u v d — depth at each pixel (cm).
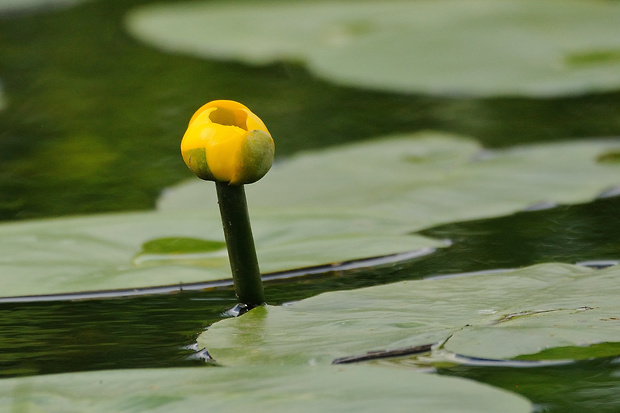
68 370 216
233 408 207
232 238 222
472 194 251
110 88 440
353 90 429
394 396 207
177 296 228
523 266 232
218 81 454
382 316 218
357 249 235
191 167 219
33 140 342
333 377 209
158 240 237
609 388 211
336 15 593
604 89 400
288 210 244
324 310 219
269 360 212
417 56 452
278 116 383
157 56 521
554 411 209
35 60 514
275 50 516
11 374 215
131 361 217
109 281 229
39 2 695
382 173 261
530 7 489
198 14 627
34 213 255
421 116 373
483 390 207
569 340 213
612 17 479
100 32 604
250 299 223
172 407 207
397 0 650
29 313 225
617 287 220
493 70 426
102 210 255
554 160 261
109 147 326
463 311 218
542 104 385
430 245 236
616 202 249
